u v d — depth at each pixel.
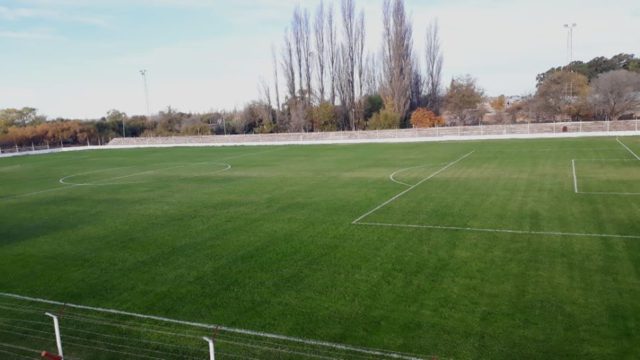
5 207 18.06
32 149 48.53
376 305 7.57
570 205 13.90
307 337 6.61
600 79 49.47
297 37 56.66
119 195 19.59
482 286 8.14
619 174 18.91
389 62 52.38
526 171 20.84
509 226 11.94
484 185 17.94
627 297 7.41
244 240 11.84
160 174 26.23
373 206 15.15
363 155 32.22
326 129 55.91
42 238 13.04
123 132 60.22
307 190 18.83
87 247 11.91
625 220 11.95
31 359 6.37
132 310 7.89
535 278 8.40
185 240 12.11
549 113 51.06
